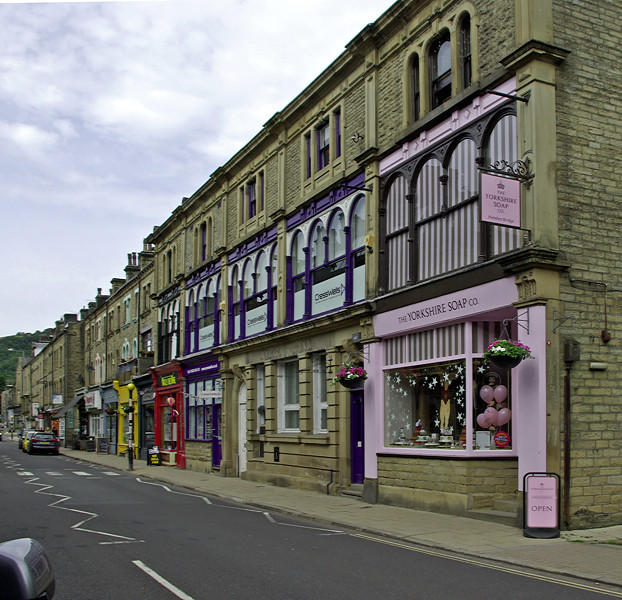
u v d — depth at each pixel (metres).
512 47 13.16
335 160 19.75
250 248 25.11
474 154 14.06
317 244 20.48
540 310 11.86
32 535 11.77
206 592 7.61
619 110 13.34
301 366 20.64
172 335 34.19
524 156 12.52
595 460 11.97
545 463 11.49
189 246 31.89
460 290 13.81
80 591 7.74
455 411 14.09
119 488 21.50
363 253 17.97
